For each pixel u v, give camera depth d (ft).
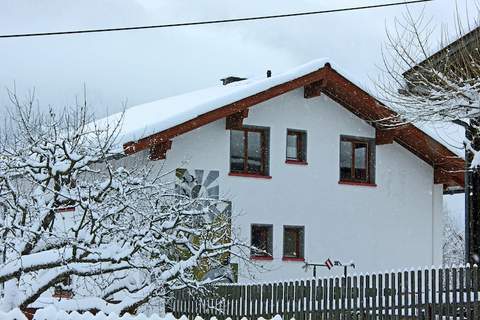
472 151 59.82
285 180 86.58
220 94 91.15
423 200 93.30
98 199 51.39
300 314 61.67
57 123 57.31
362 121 91.04
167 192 58.80
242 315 67.00
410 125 87.30
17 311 38.50
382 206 91.15
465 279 50.03
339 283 58.95
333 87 87.92
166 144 78.74
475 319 49.08
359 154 91.50
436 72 57.72
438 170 93.86
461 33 59.67
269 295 64.69
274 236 85.25
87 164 51.98
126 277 56.08
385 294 55.52
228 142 83.87
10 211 51.83
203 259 56.65
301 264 86.17
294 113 87.81
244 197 84.12
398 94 61.82
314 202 87.81
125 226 51.57
